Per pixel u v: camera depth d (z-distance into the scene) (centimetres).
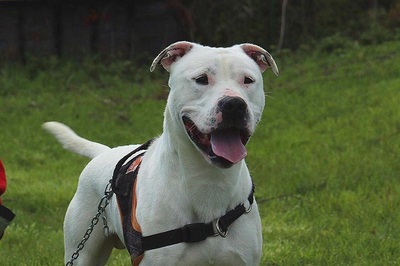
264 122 1562
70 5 2092
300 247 787
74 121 1647
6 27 2066
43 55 2081
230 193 490
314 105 1644
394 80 1725
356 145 1279
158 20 2141
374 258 753
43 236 882
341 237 818
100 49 2114
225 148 462
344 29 2323
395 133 1307
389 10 2409
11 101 1814
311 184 1058
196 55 485
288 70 2002
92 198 585
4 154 1405
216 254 491
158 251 490
